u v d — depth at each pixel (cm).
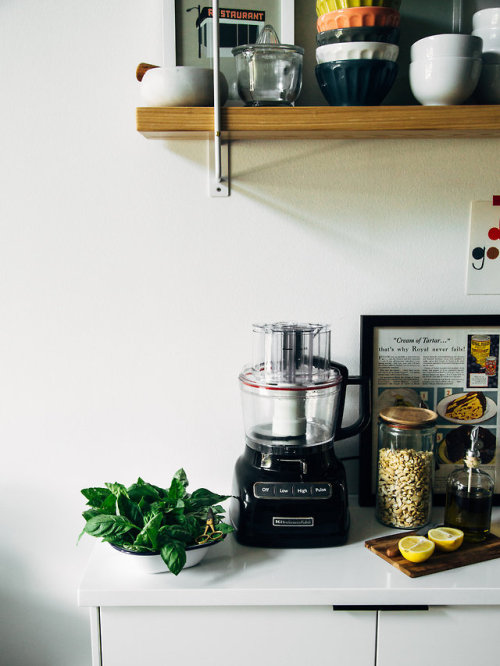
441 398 126
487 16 107
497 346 124
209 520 103
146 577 100
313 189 122
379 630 100
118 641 99
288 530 108
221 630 99
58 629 136
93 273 124
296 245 124
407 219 123
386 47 100
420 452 115
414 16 117
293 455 109
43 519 131
